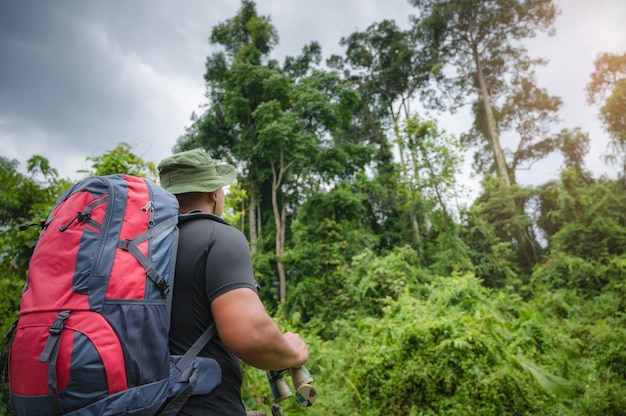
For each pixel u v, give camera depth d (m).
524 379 4.65
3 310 3.48
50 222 0.99
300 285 16.38
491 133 28.03
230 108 21.22
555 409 4.54
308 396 1.26
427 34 29.48
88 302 0.87
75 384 0.82
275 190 20.41
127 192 1.03
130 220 0.99
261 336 0.98
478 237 19.50
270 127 19.05
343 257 16.92
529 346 6.32
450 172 18.02
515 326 6.91
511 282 17.77
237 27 25.80
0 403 2.39
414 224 20.95
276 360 1.02
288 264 18.11
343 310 13.40
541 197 23.81
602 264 16.05
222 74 25.25
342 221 19.28
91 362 0.83
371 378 5.04
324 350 7.30
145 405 0.86
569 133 29.03
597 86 24.38
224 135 23.80
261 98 22.23
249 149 21.12
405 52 28.31
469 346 4.68
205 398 1.01
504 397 4.35
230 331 0.98
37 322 0.86
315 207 19.34
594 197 18.41
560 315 11.23
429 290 10.21
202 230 1.10
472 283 8.68
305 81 22.47
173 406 0.93
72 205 0.99
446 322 5.02
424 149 18.41
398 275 12.50
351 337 8.09
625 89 22.28
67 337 0.84
